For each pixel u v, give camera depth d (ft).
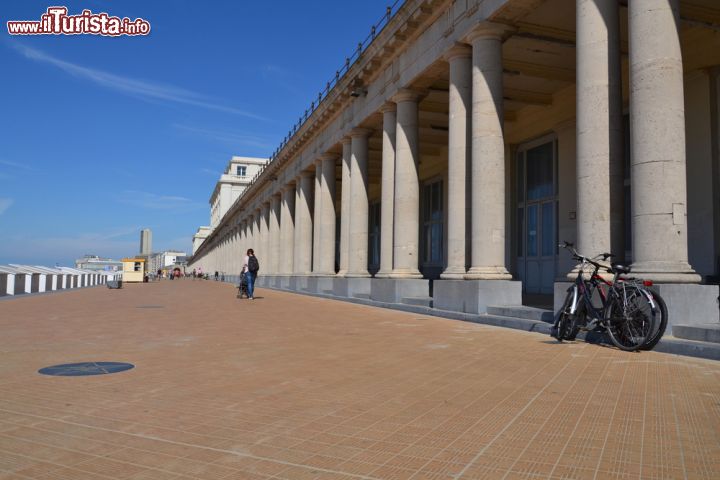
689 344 25.77
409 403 17.85
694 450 13.16
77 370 23.63
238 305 66.85
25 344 31.50
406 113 66.23
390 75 68.74
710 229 49.65
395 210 66.44
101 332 37.55
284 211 130.52
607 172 34.86
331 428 15.16
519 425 15.31
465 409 17.04
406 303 60.03
